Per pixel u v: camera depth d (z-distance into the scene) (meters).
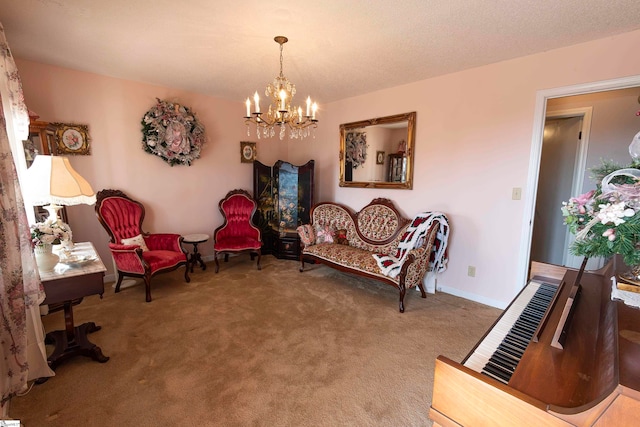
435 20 1.95
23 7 1.85
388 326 2.46
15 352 1.41
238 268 3.98
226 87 3.62
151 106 3.58
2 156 1.34
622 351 0.73
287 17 1.93
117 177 3.43
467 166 2.96
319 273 3.80
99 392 1.68
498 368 1.00
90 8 1.86
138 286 3.29
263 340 2.23
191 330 2.36
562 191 3.45
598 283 1.49
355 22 1.98
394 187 3.55
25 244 1.53
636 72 2.09
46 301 1.70
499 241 2.81
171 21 2.02
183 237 3.77
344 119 4.10
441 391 0.83
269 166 4.61
